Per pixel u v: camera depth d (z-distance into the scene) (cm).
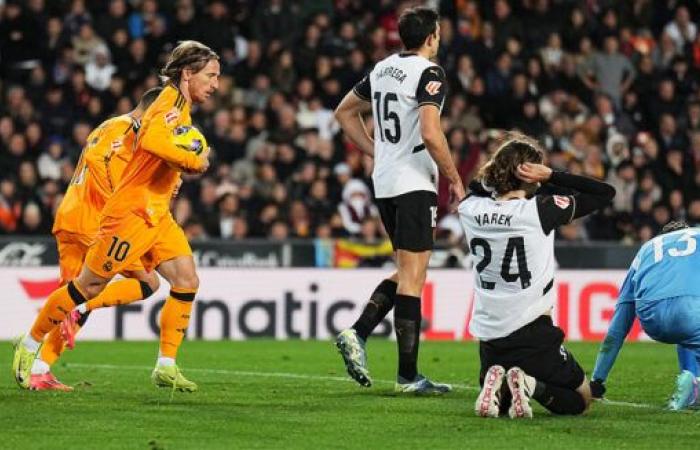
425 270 2523
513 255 2152
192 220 4731
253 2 5753
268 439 1961
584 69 5778
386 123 2517
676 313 2336
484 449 1891
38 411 2200
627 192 5278
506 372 2183
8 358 3459
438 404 2359
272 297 4494
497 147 2261
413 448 1895
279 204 4934
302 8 5803
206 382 2775
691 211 5275
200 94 2381
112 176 2589
